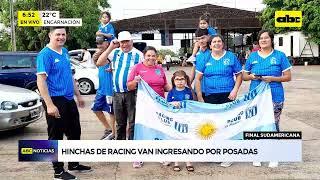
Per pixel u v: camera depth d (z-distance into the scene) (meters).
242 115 6.11
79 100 6.58
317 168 6.71
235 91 6.54
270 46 6.48
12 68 14.38
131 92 6.78
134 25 46.44
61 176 6.04
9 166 6.93
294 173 6.46
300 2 42.25
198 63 6.69
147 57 6.50
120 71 6.72
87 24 38.41
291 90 18.20
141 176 6.36
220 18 45.84
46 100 5.71
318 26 41.59
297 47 43.84
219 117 6.09
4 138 8.99
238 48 54.34
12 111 8.63
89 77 17.25
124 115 6.92
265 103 6.13
